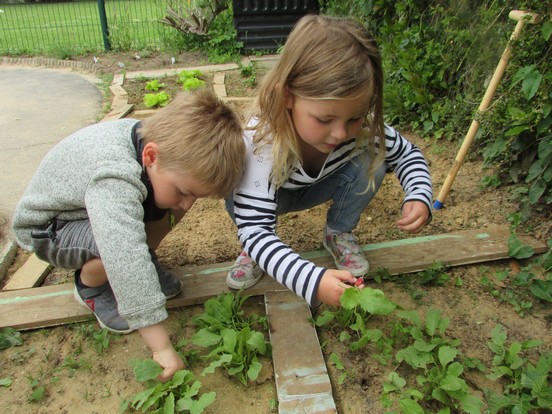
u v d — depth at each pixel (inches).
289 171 63.9
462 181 106.3
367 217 96.9
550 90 85.7
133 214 54.8
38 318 71.1
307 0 236.7
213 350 62.0
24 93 190.9
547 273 78.2
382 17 161.8
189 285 76.7
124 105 168.4
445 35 133.2
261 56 238.4
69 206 60.4
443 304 73.0
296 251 86.8
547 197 88.5
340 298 57.9
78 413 58.7
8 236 91.3
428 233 90.4
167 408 53.8
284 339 65.7
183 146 53.6
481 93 115.8
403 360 63.3
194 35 256.8
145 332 55.5
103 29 257.1
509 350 62.2
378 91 57.8
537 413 56.4
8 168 124.5
